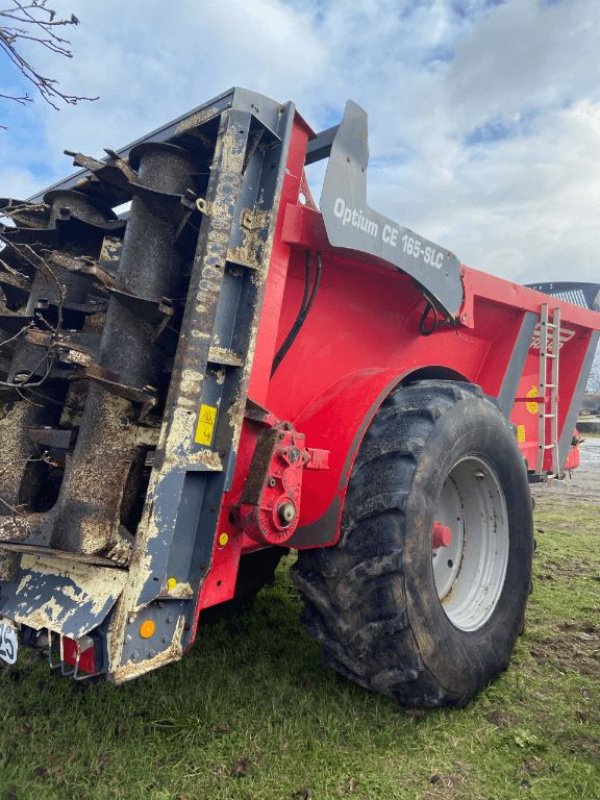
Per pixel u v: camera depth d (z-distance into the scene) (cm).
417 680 232
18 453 246
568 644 318
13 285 284
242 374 216
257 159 235
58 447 233
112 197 273
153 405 211
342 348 306
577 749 225
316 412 269
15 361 257
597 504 793
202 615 328
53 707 232
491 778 206
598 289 541
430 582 239
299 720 229
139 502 219
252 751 211
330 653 246
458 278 333
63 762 200
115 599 183
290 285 270
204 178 237
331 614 241
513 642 291
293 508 223
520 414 481
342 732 226
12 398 249
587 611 366
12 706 232
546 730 237
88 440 214
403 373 280
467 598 295
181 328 207
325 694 250
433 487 246
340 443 249
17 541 219
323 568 242
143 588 187
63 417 243
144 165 236
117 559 201
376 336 325
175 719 225
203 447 210
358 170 259
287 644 303
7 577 217
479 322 398
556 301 451
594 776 208
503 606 294
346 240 251
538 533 594
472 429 275
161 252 230
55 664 197
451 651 243
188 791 191
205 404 212
